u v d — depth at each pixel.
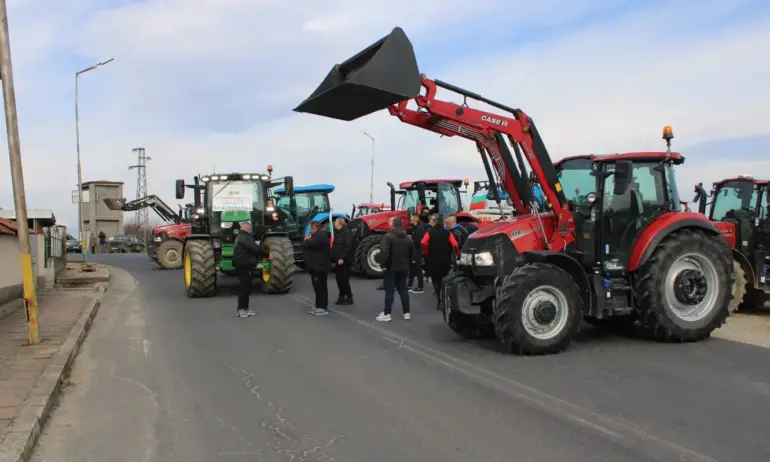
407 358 7.30
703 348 7.58
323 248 10.73
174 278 18.66
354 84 7.26
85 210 61.66
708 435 4.55
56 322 9.48
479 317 8.45
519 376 6.36
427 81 8.00
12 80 7.63
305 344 8.22
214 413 5.35
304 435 4.77
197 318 10.55
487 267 7.82
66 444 4.66
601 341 8.05
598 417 5.00
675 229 7.75
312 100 7.80
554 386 5.94
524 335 7.15
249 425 5.02
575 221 8.13
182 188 15.93
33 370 6.37
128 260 30.06
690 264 7.90
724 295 7.92
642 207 7.90
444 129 8.36
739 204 11.32
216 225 14.26
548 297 7.28
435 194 17.41
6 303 11.38
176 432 4.89
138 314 11.13
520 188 8.54
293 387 6.12
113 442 4.69
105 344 8.40
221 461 4.29
